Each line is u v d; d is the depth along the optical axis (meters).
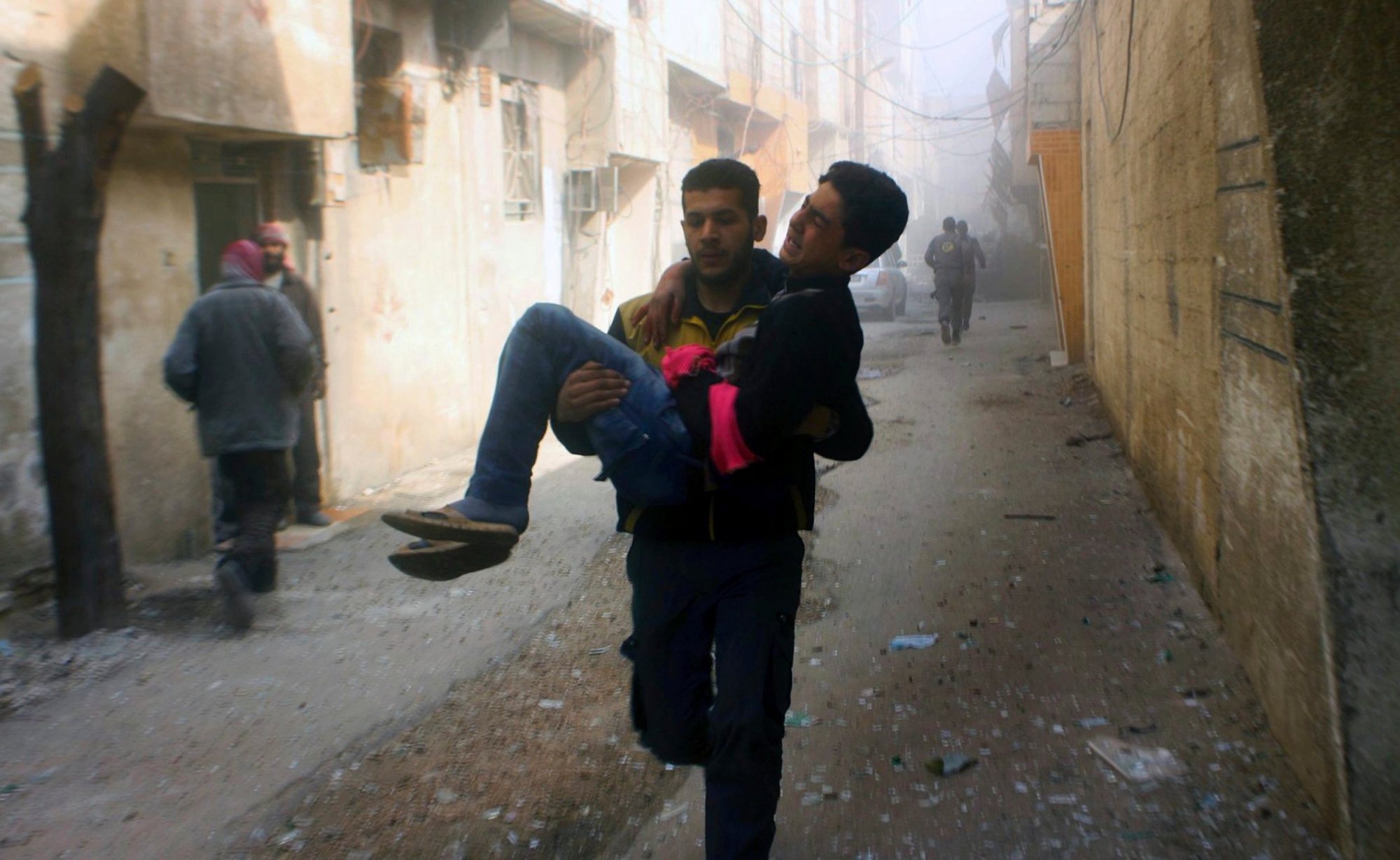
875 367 14.05
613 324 2.79
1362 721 2.65
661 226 15.30
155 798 3.37
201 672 4.39
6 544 4.80
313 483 6.80
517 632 4.84
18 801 3.35
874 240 2.45
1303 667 3.02
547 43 12.14
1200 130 4.32
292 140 6.77
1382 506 2.69
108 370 5.56
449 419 9.45
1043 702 3.87
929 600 5.10
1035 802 3.18
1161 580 5.06
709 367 2.50
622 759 3.60
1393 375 2.71
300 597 5.38
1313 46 2.83
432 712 4.00
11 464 4.82
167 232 5.96
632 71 13.51
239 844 3.09
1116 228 8.07
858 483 7.61
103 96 4.33
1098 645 4.36
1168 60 5.14
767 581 2.56
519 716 3.96
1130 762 3.35
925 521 6.54
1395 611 2.64
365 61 8.31
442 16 9.23
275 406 5.06
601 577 5.63
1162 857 2.85
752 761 2.40
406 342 8.66
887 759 3.52
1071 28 12.94
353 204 7.84
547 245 12.09
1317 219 2.81
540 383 2.55
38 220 4.44
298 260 7.33
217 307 4.97
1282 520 3.17
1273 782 3.12
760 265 2.71
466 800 3.34
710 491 2.51
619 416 2.48
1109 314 8.97
